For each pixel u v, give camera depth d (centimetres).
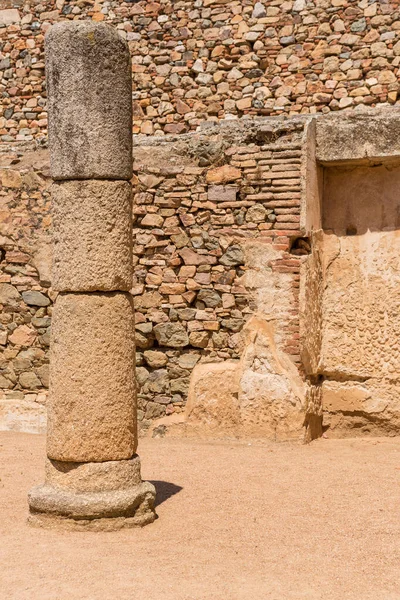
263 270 925
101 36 620
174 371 956
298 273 913
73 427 609
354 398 959
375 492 701
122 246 628
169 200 962
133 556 538
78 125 616
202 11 1105
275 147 926
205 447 891
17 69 1200
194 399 938
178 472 769
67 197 620
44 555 539
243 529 598
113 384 617
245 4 1086
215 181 948
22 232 1005
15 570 511
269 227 926
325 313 973
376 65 1028
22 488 714
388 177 952
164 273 962
